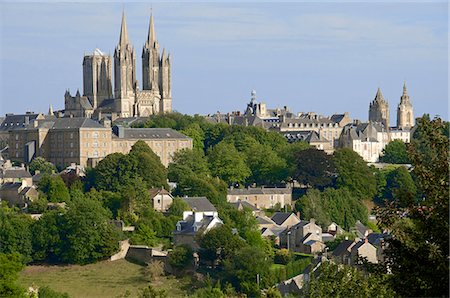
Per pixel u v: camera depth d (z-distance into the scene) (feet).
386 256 429.79
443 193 417.49
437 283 407.64
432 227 414.21
